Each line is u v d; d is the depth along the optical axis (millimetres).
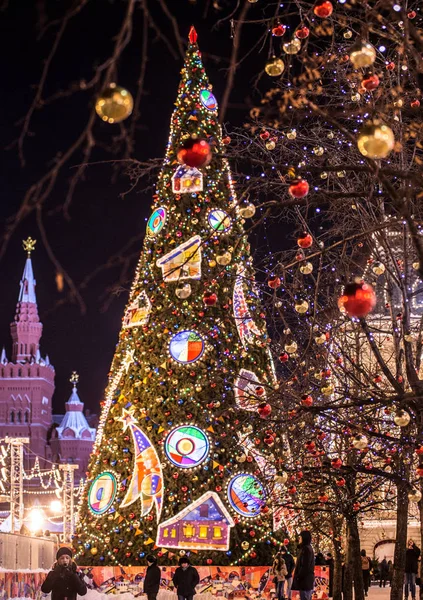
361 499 15453
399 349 10867
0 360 166000
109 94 4215
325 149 11062
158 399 21844
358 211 10859
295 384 12750
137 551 21312
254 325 22047
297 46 6184
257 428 13469
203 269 22141
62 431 161125
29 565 20766
